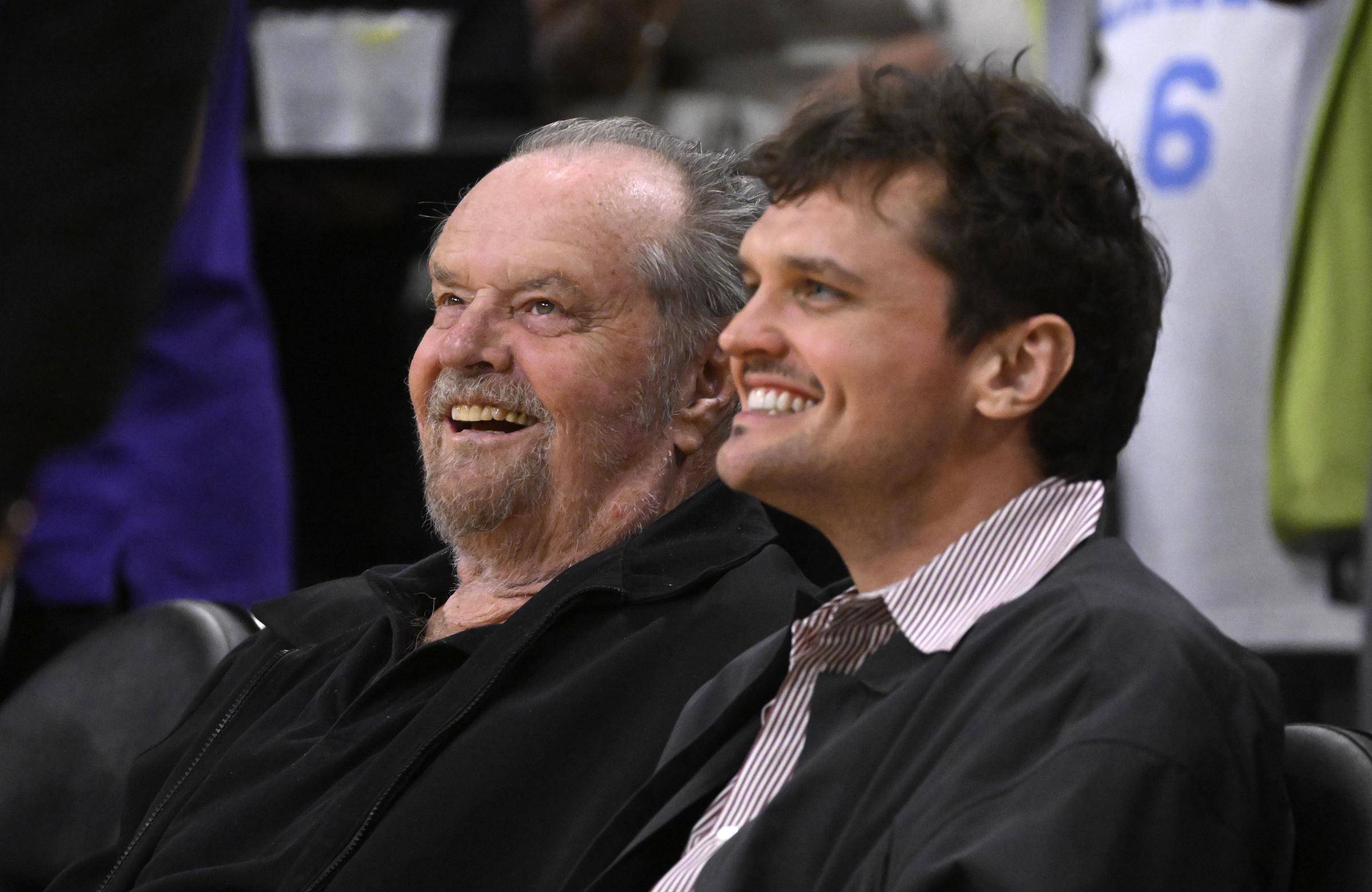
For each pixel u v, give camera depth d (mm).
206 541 9562
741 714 4758
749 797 4469
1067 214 4125
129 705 7176
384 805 5363
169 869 5680
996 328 4145
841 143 4180
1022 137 4129
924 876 3566
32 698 7371
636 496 6059
